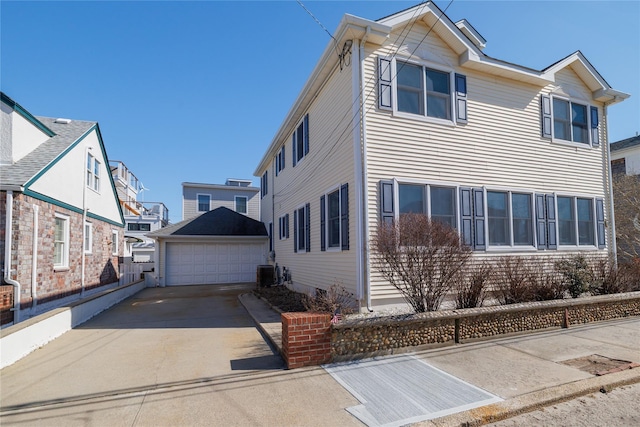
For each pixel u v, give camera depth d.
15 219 7.86
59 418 3.63
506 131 9.66
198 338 6.64
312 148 11.11
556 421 3.56
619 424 3.49
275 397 4.02
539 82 10.10
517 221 9.63
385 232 6.62
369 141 7.98
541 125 10.25
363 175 7.82
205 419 3.55
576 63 10.82
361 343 5.27
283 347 5.19
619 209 14.67
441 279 6.36
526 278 7.84
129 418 3.60
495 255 9.02
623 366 4.86
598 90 11.23
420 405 3.79
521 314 6.56
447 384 4.32
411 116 8.44
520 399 3.89
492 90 9.61
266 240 18.44
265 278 14.59
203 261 17.62
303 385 4.32
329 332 5.09
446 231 6.57
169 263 17.09
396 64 8.49
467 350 5.61
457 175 8.85
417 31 8.77
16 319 7.66
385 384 4.33
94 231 12.94
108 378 4.67
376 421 3.47
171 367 5.04
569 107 10.95
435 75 8.96
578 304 7.23
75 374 4.83
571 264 8.68
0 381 4.62
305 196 11.69
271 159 17.73
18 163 9.06
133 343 6.36
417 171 8.39
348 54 8.45
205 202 25.09
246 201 25.91
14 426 3.48
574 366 4.90
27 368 5.11
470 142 9.11
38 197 8.64
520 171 9.76
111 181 15.08
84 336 6.95
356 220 7.79
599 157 11.27
